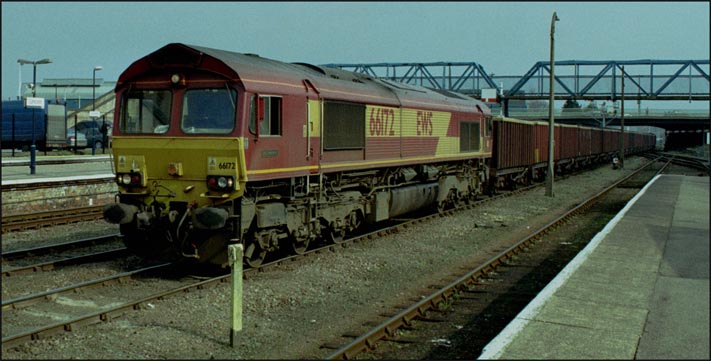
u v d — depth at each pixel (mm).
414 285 11656
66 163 31203
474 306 10375
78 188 20953
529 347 7230
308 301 10414
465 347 8375
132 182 11922
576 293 9516
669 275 10750
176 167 11594
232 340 8172
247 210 11523
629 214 18594
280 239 13555
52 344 8047
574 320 8211
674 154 88000
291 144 12641
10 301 9531
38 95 93812
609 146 61781
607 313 8523
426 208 22250
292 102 12641
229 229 11422
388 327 8750
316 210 13711
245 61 12125
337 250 14508
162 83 11867
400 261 13609
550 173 28375
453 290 11039
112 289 10805
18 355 7664
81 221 18297
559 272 11875
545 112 82188
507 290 11438
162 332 8633
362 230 18031
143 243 12242
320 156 13734
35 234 16094
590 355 6992
